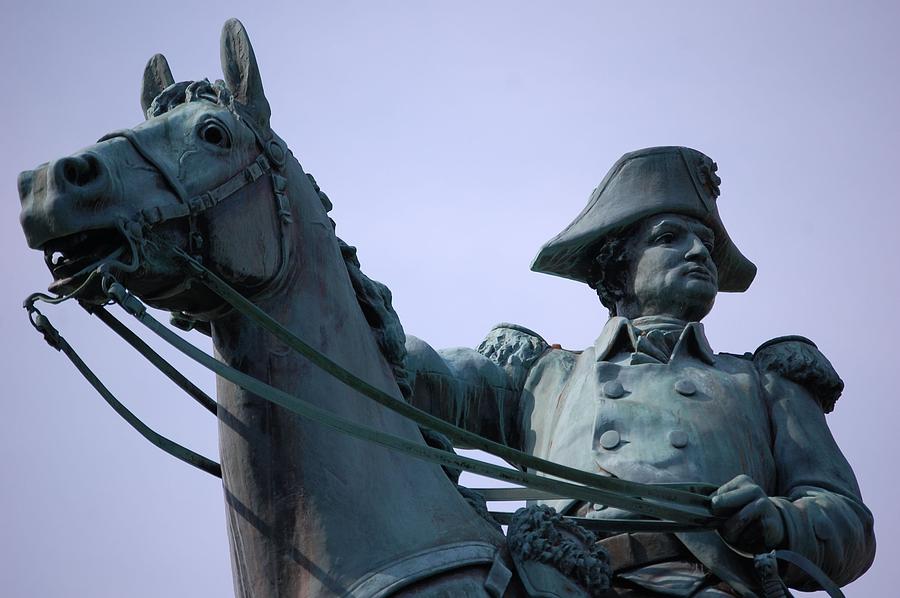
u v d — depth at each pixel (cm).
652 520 1522
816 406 1745
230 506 1334
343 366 1372
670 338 1759
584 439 1667
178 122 1337
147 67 1531
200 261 1293
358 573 1278
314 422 1325
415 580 1276
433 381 1747
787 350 1773
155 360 1352
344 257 1470
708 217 1848
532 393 1805
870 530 1638
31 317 1288
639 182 1838
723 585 1534
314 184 1472
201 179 1305
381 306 1458
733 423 1666
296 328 1355
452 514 1362
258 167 1356
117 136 1303
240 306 1272
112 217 1244
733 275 1942
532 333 1886
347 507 1305
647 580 1531
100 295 1259
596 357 1764
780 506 1523
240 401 1334
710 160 1875
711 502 1484
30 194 1239
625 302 1830
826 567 1565
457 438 1356
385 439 1292
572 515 1638
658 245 1811
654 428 1650
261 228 1341
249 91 1386
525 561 1369
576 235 1834
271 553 1302
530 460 1389
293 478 1310
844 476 1669
